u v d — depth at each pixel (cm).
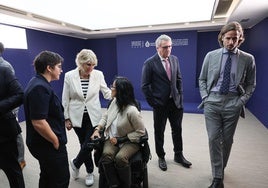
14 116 174
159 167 255
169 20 478
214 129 199
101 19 454
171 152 299
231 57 188
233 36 175
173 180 228
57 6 348
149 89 238
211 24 511
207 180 227
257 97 465
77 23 496
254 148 306
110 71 745
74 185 223
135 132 188
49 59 139
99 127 203
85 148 210
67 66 655
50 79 146
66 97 214
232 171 245
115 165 181
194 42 587
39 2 325
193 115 507
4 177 243
